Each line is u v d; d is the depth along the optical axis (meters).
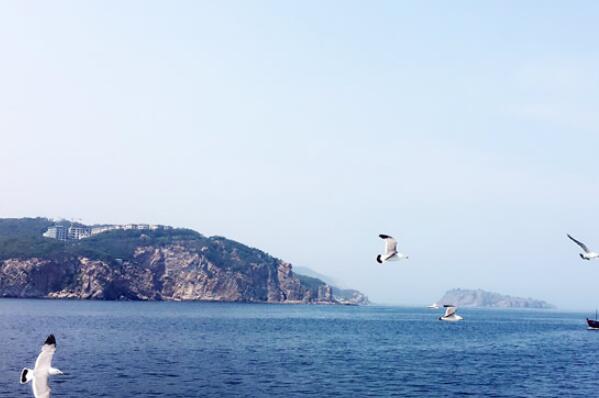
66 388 56.94
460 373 74.81
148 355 85.31
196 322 184.00
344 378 67.62
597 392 62.81
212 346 102.94
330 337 134.12
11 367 68.62
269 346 105.94
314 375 69.31
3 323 149.00
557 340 144.12
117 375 65.19
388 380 67.12
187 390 57.81
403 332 163.62
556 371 79.12
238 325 174.88
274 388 60.06
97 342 103.50
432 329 185.62
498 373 75.88
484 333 168.00
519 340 141.75
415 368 78.44
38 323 152.50
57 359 77.69
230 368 73.56
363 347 109.12
